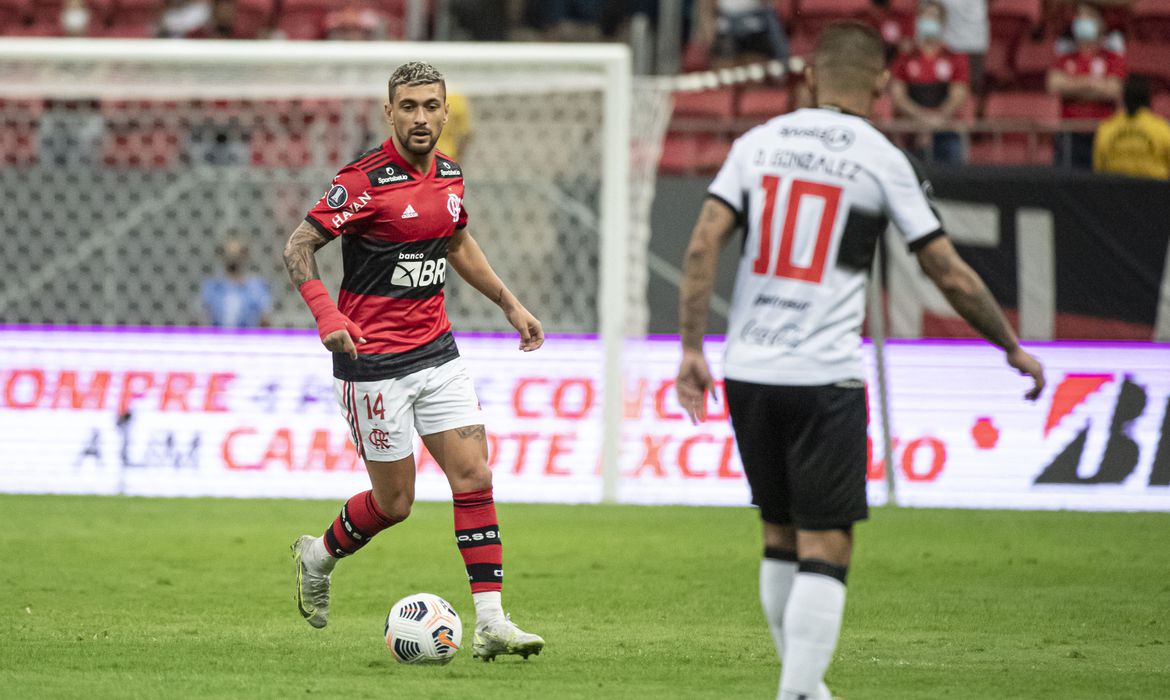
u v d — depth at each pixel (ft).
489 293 63.00
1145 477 124.88
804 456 45.37
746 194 46.68
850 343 45.62
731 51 177.88
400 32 191.01
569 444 126.52
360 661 57.88
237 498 124.67
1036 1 183.93
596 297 137.90
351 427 60.39
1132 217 127.85
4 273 137.80
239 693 50.88
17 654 58.65
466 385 60.13
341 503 120.78
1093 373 126.62
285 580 80.94
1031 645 63.31
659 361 127.95
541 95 159.84
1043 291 128.26
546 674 55.52
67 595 75.00
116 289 137.49
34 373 130.62
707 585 80.48
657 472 126.31
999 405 126.72
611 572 85.10
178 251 137.49
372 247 58.18
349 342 54.75
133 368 130.00
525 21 215.72
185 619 68.13
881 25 182.60
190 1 192.95
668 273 130.62
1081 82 172.65
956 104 163.63
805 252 45.65
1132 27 185.47
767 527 48.80
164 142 155.53
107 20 191.52
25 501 120.26
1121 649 62.44
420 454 128.26
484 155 160.45
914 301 127.85
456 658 59.06
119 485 128.36
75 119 152.56
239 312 136.98
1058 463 125.49
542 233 140.67
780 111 173.06
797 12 185.98
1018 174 128.77
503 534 102.17
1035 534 105.29
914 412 126.93
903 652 61.36
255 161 152.97
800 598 44.50
